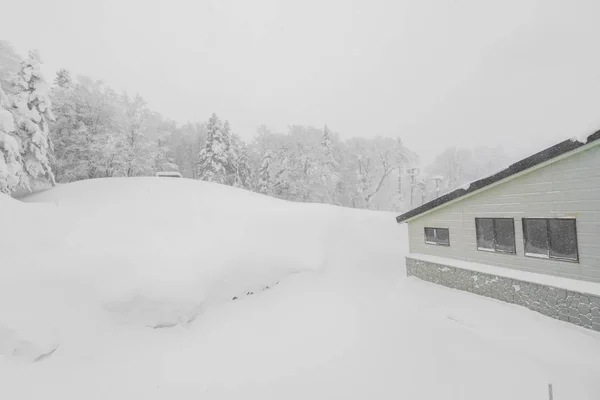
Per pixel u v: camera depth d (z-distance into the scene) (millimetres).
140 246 9070
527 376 4973
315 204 18578
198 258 8898
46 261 7230
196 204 14141
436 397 4645
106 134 27438
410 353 5910
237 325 7355
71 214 10773
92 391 4953
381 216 19094
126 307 6809
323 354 6070
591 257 6234
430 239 10422
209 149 36656
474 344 6078
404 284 10211
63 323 6070
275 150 44531
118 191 16453
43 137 18938
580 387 4613
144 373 5488
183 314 7141
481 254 8555
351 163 50094
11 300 6012
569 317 6340
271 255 10102
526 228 7496
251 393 4961
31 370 5172
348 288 9766
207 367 5715
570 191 6605
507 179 7773
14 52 25453
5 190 15469
